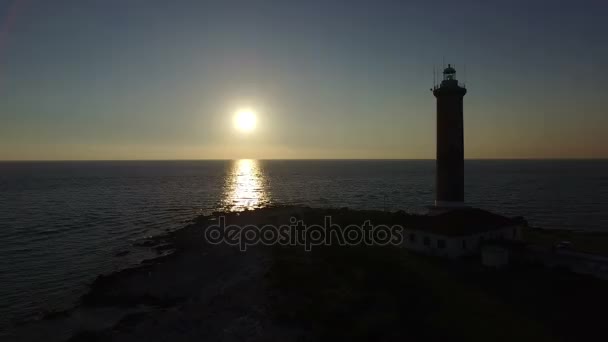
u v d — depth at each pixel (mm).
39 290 40562
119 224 78625
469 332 24328
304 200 121500
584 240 49531
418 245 42281
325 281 35031
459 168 48250
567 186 152125
